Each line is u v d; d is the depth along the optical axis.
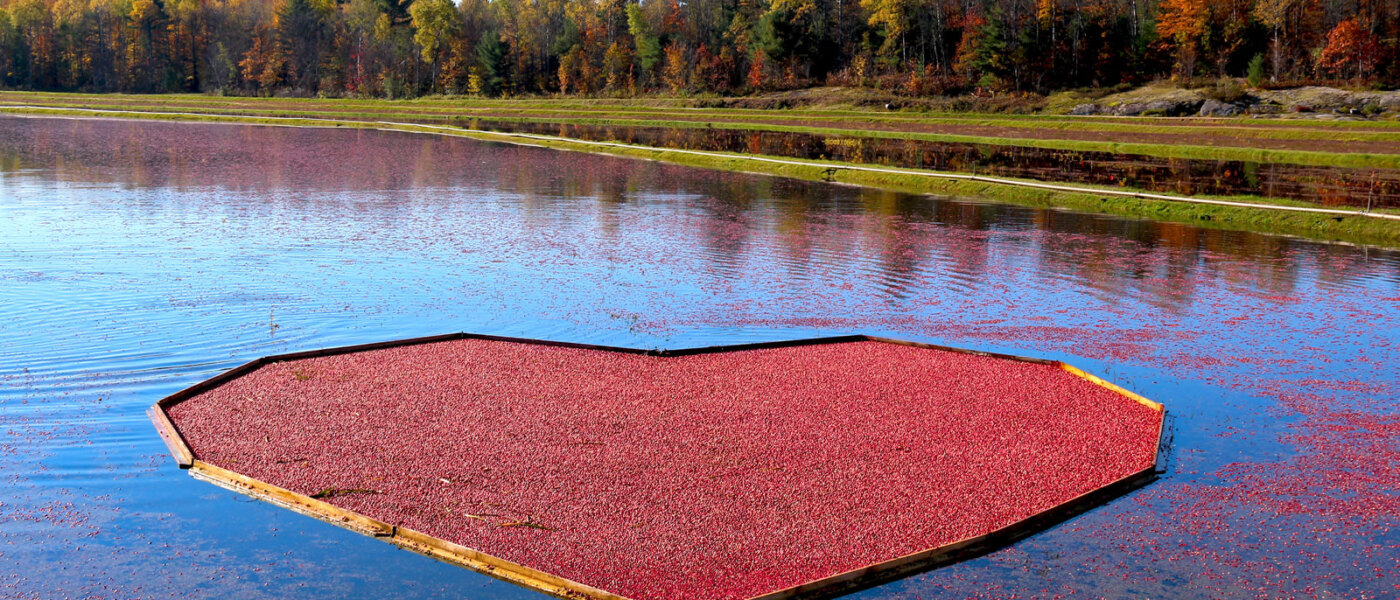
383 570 9.48
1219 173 40.28
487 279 21.45
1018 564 9.70
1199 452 12.45
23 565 9.55
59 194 32.97
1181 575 9.57
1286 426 13.40
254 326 17.44
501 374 14.93
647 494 10.85
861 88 83.25
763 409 13.56
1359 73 66.12
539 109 84.00
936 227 28.80
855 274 22.41
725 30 102.06
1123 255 24.72
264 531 10.18
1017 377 15.16
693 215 30.77
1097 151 49.91
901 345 16.89
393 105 92.06
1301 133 51.62
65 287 19.67
